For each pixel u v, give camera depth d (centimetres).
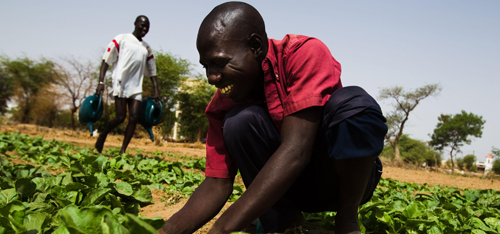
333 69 179
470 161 4650
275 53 181
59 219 200
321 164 189
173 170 519
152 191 402
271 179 158
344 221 184
